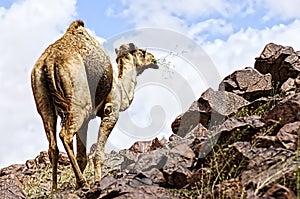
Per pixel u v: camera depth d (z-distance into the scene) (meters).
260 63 12.21
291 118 8.14
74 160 8.87
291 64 11.50
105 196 7.54
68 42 9.25
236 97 11.09
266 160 7.22
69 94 8.86
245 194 6.66
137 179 8.17
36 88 9.11
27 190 10.41
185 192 7.73
